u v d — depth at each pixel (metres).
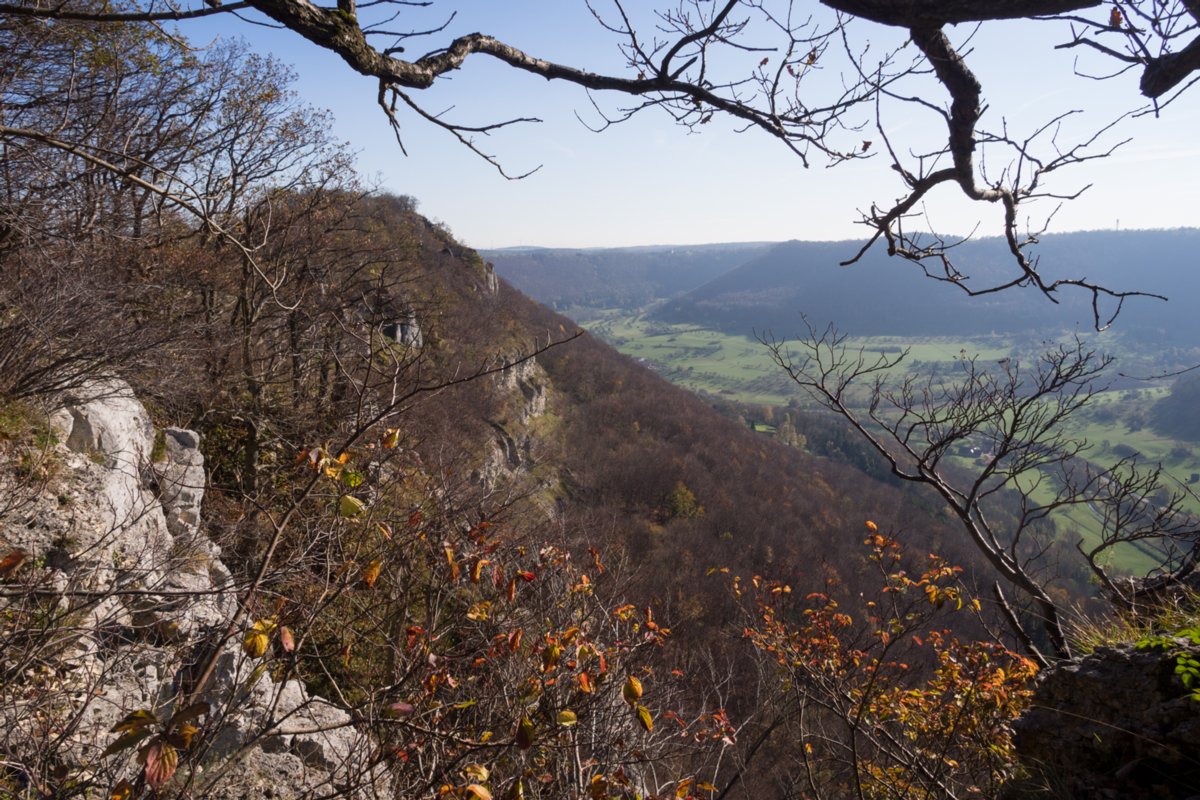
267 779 3.57
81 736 2.96
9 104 9.02
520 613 4.50
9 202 6.46
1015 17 1.64
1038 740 3.72
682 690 6.73
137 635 3.90
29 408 5.63
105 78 11.10
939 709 5.25
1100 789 3.30
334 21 1.66
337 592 3.17
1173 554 4.95
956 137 2.16
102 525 5.09
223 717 2.67
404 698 3.52
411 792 3.39
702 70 2.11
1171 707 3.23
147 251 10.42
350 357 6.65
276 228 12.75
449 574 3.60
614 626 5.67
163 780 1.87
